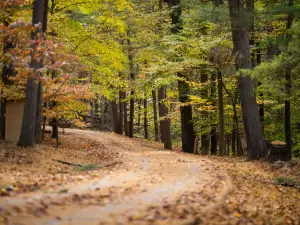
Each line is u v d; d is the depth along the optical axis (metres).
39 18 13.70
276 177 13.55
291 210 9.56
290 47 9.93
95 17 19.94
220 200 8.36
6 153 12.16
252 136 17.11
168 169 12.22
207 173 11.65
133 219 6.16
